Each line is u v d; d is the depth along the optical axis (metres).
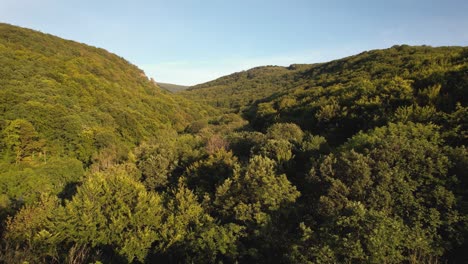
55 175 27.95
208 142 28.61
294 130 26.08
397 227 8.63
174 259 13.20
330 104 32.16
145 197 14.63
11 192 23.03
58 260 11.56
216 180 19.33
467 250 9.83
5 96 36.59
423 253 9.08
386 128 17.80
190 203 15.11
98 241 13.12
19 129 34.38
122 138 47.56
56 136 39.12
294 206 13.37
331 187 12.28
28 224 13.34
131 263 12.95
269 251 11.88
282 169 17.22
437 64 32.25
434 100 21.36
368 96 28.53
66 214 13.16
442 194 10.61
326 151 20.09
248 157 22.70
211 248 11.86
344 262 8.01
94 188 14.45
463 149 12.60
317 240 9.28
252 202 14.16
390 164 12.68
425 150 12.55
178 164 24.34
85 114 45.78
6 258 10.24
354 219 8.86
